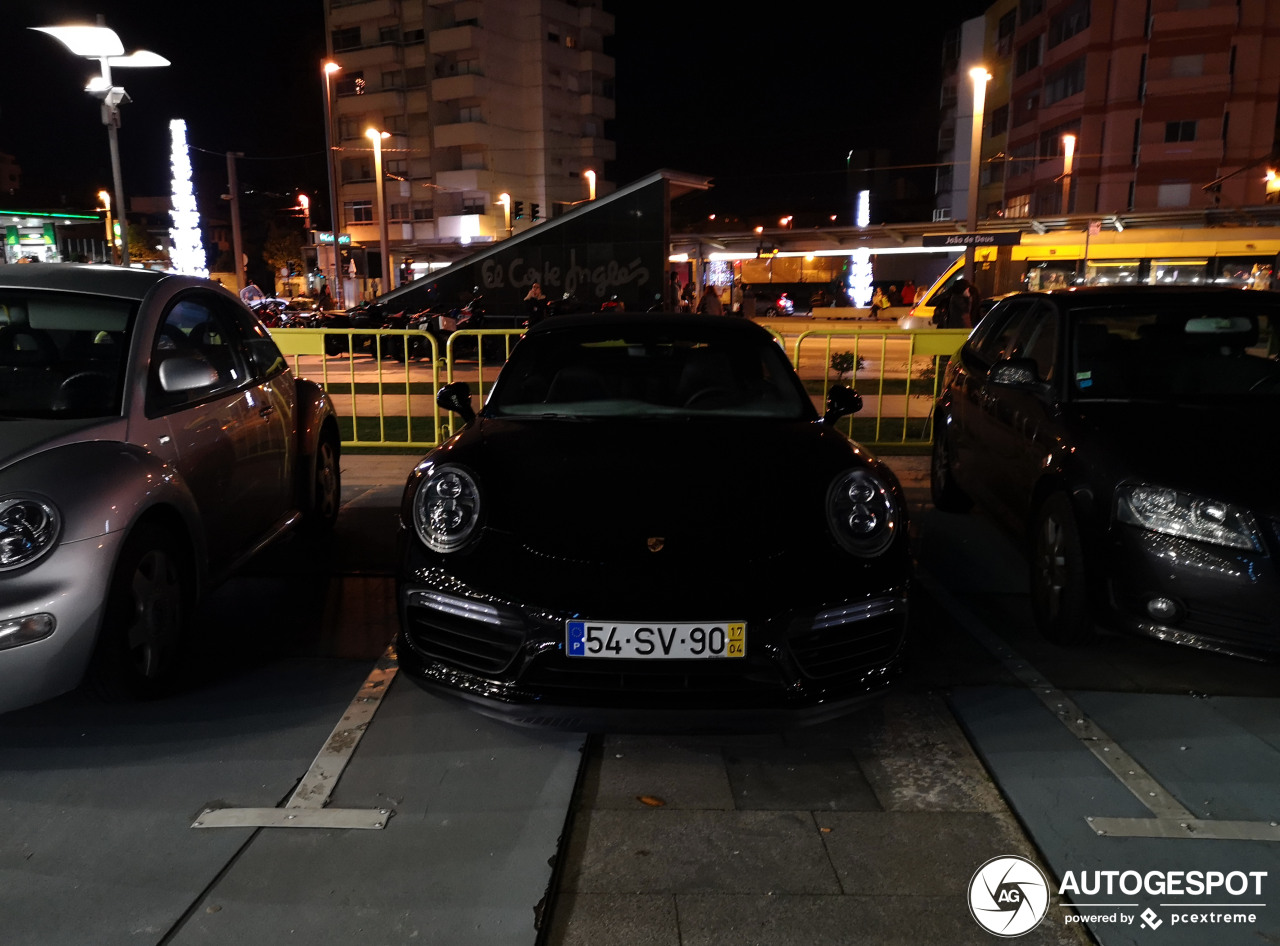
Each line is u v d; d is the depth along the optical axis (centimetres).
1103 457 346
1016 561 496
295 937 207
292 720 310
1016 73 5344
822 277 4638
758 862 238
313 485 488
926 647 379
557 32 6206
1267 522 305
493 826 250
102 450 298
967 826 255
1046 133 4984
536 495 295
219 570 369
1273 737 303
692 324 414
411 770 279
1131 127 4472
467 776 276
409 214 6169
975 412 514
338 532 540
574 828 253
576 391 378
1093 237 2822
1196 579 309
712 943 209
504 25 5944
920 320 2431
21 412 315
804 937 211
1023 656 370
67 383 321
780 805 265
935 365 826
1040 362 436
